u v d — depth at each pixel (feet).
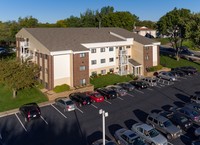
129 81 177.88
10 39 303.89
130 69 201.36
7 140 95.66
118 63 200.54
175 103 132.87
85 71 164.04
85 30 209.56
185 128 99.30
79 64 160.35
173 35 251.19
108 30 224.12
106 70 194.29
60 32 189.06
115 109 125.70
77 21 419.74
